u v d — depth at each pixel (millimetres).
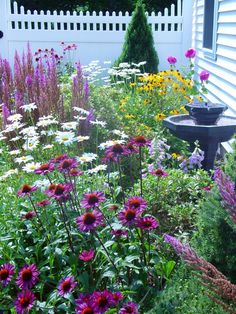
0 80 6094
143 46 9070
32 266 2164
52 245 2670
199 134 4590
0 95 5980
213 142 4672
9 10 10094
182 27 9930
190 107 4867
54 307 2311
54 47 10234
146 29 9094
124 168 4352
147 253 2572
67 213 2719
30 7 17062
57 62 9000
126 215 2273
